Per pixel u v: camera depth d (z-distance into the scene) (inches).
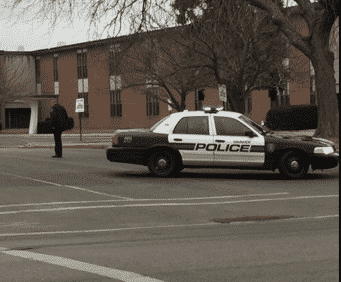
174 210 374.3
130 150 549.0
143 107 2062.0
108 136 1679.4
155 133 549.3
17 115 2608.3
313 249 246.7
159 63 1201.4
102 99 2199.8
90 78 2226.9
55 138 781.9
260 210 372.5
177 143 542.6
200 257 233.5
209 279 197.5
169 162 549.3
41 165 673.0
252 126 539.8
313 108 1406.3
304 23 1502.2
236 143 534.3
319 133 869.8
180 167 551.5
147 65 1183.6
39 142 1339.8
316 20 854.5
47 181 525.0
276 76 1181.7
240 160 534.6
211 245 259.4
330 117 864.3
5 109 2581.2
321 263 220.1
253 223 327.0
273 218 342.0
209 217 348.8
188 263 222.5
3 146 1172.5
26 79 2427.4
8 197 430.6
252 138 533.6
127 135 553.3
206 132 541.6
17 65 2427.4
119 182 517.3
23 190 467.5
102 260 229.5
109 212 367.6
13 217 350.6
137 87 1346.0
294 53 1285.7
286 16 898.7
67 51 2319.1
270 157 532.1
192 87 1198.9
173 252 244.2
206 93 1809.8
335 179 536.7
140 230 307.0
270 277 199.0
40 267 217.6
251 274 203.8
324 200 411.5
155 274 205.3
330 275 201.0
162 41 1109.1
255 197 428.8
